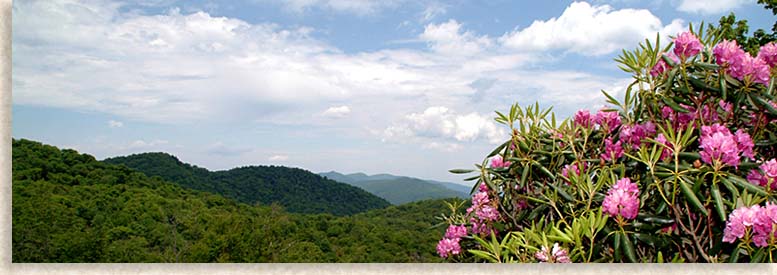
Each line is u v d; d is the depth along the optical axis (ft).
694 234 9.02
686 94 10.21
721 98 10.05
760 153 10.13
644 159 9.31
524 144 11.35
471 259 12.77
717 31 10.27
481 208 12.41
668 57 10.12
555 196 10.37
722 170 9.34
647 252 9.61
